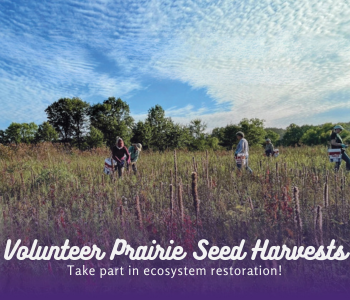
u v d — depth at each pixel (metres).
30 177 7.41
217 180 6.32
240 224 3.50
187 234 3.09
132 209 4.39
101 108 42.94
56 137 44.19
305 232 3.26
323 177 5.87
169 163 10.28
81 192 5.72
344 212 3.66
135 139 30.88
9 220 3.97
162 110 31.33
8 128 52.03
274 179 5.59
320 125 42.12
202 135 36.97
